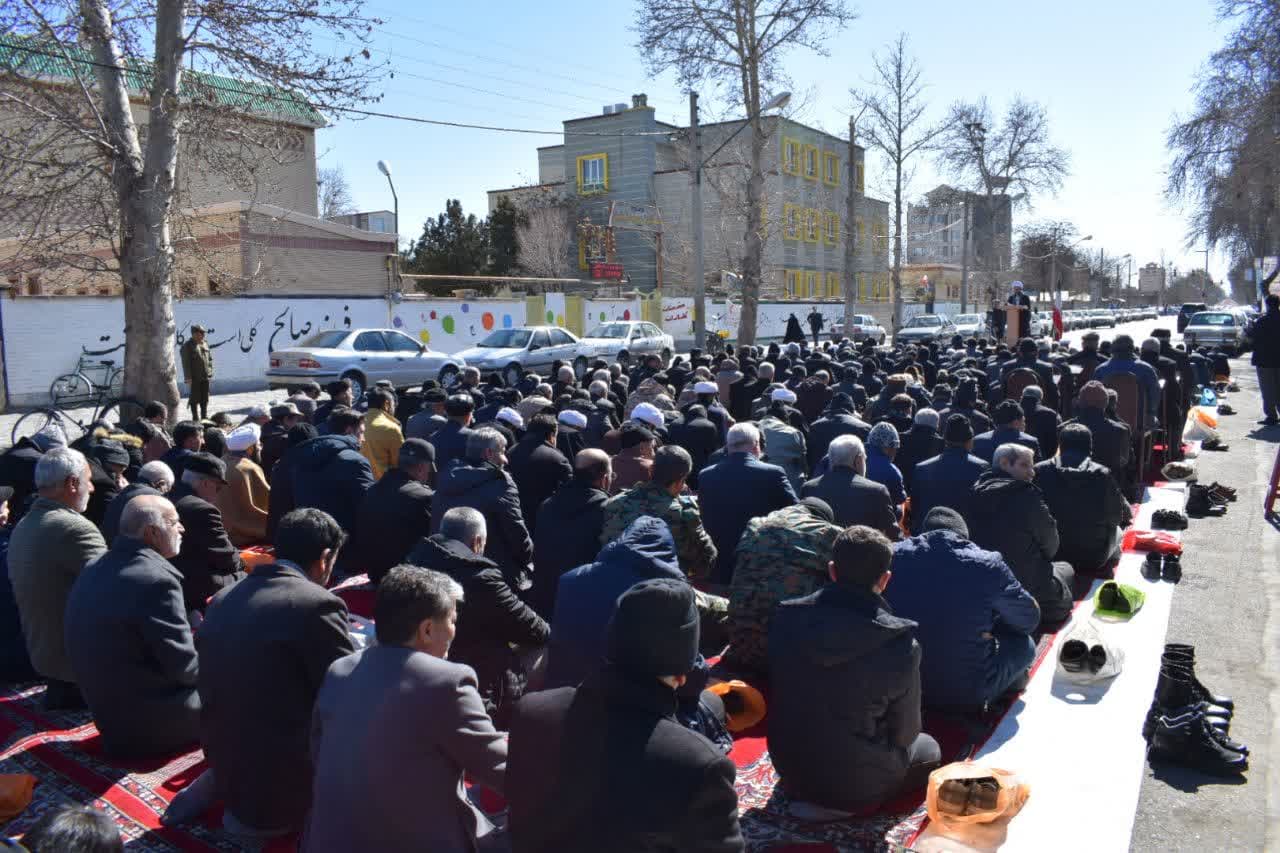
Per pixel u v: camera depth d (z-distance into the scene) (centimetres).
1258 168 2186
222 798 353
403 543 557
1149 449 911
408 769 261
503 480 549
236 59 1210
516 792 231
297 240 2352
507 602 398
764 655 471
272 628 328
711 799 212
